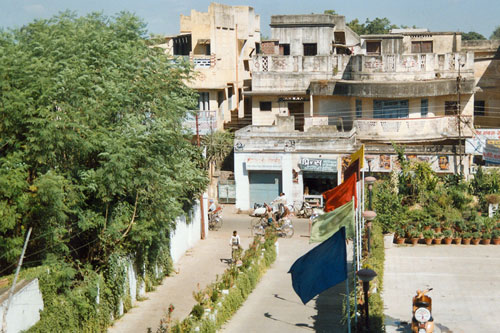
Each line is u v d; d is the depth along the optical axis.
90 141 22.89
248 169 42.75
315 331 22.19
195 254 33.75
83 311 21.80
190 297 26.97
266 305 25.58
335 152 41.28
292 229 37.38
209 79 50.22
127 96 24.52
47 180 20.55
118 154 22.70
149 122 26.22
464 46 56.91
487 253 31.23
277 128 44.31
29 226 21.80
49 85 22.22
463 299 24.66
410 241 33.25
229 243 35.94
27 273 20.67
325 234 24.02
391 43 49.47
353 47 53.53
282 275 30.08
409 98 44.97
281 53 50.22
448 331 21.39
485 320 22.39
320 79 46.97
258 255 30.59
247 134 43.34
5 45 23.31
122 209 24.73
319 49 49.72
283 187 42.41
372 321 20.95
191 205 34.97
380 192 36.47
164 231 28.62
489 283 26.56
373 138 44.38
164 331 21.48
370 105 45.56
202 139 46.78
